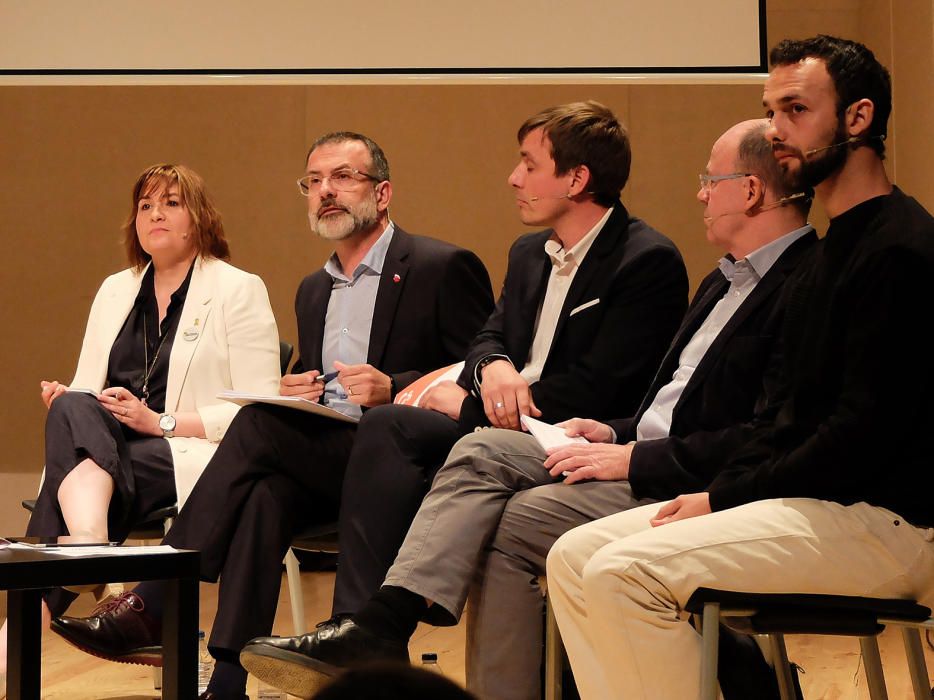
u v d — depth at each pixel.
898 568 2.79
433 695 0.80
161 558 3.02
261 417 4.09
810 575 2.80
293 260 10.28
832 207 3.11
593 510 3.50
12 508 9.98
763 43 6.98
